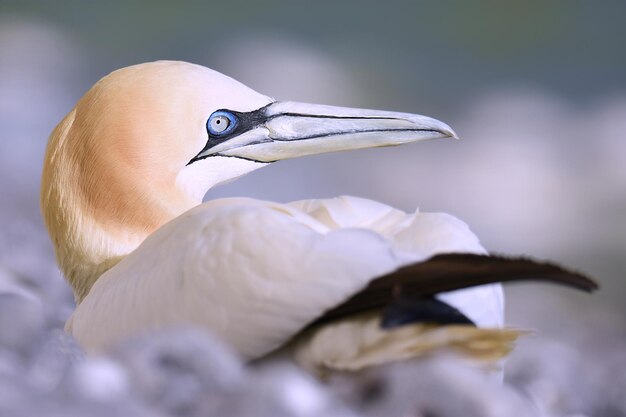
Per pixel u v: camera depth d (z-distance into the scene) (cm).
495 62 1059
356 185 818
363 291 413
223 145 443
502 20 1094
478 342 412
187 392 408
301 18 1076
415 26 1088
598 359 480
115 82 440
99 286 425
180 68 442
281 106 445
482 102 999
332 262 414
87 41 995
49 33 989
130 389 407
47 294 460
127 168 439
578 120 973
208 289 416
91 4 1036
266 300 414
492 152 905
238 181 747
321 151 445
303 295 414
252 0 1075
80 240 439
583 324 568
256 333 414
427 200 828
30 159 717
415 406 410
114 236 439
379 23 1090
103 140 439
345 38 1061
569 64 1055
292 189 770
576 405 450
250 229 417
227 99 443
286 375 407
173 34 1030
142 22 1038
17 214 583
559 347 470
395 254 415
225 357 409
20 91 862
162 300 417
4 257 472
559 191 856
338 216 423
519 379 450
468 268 412
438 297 418
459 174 865
